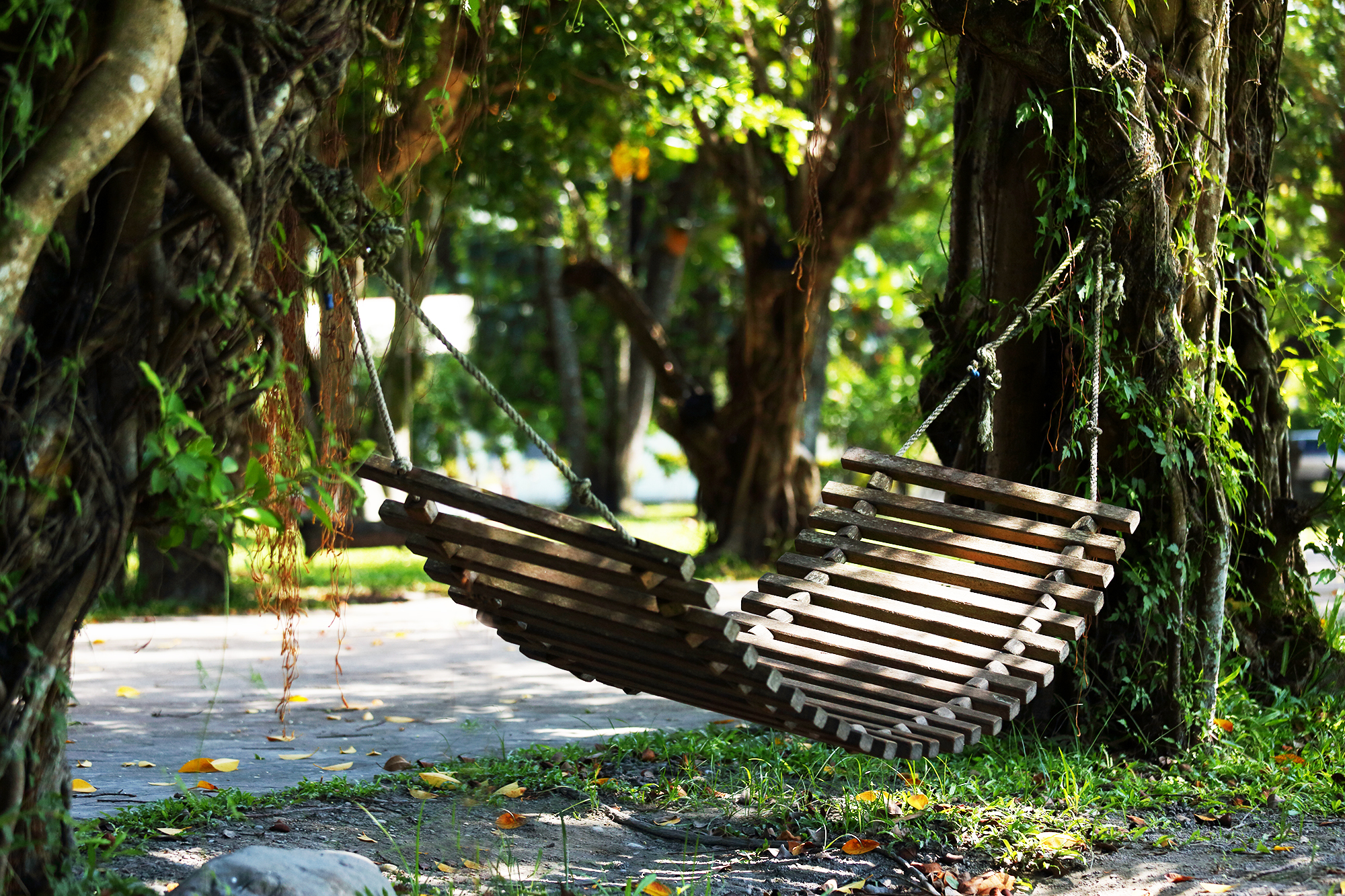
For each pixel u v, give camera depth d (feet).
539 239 74.33
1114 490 19.84
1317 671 22.09
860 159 50.55
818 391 69.31
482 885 13.74
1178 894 13.47
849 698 15.31
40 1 9.40
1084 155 18.97
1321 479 53.88
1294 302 22.03
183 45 10.09
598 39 38.93
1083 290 18.93
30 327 10.07
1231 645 20.89
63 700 10.76
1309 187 43.34
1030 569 17.24
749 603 17.49
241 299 11.26
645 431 95.35
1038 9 17.62
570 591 13.47
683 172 73.10
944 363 22.34
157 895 11.78
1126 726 19.74
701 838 15.85
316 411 16.14
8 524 9.82
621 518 87.76
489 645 34.47
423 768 18.56
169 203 10.91
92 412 10.52
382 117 15.43
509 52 36.65
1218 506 20.20
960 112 22.33
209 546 43.47
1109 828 15.66
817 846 15.60
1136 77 18.89
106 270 10.46
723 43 44.21
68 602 10.25
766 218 54.60
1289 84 41.78
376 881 12.09
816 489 57.00
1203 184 20.45
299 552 16.34
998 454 21.45
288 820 15.67
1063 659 16.01
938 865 14.71
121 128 9.62
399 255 50.88
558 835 15.89
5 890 10.23
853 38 48.34
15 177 9.41
